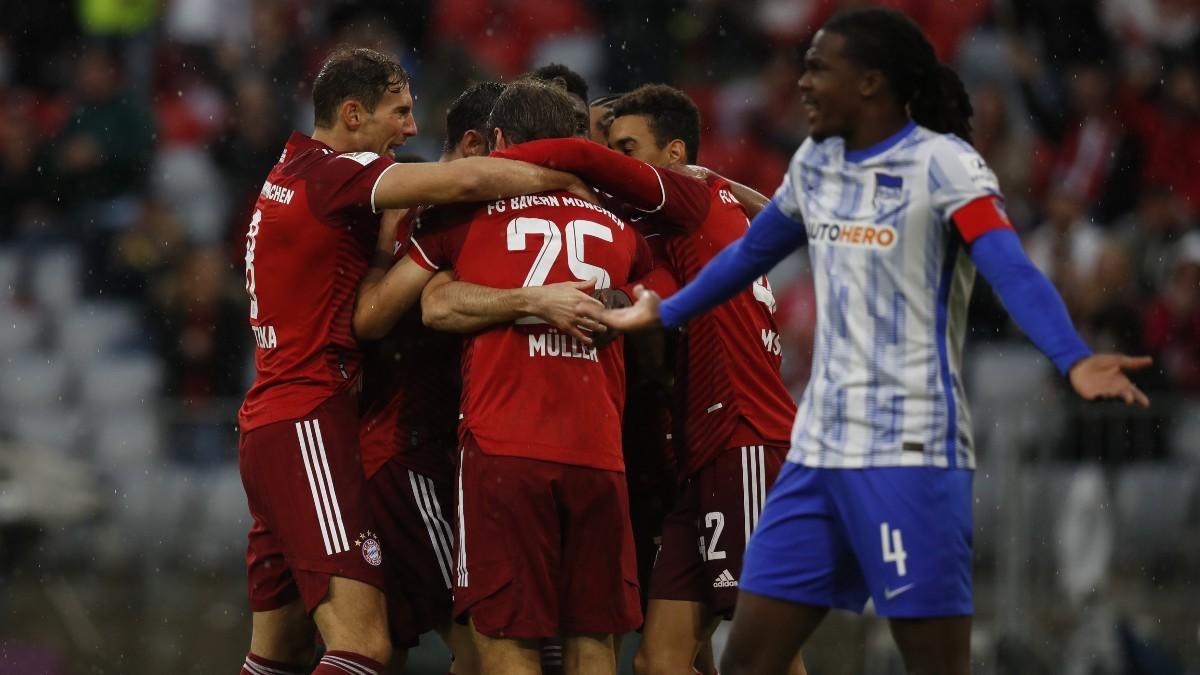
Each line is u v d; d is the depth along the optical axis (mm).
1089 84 44219
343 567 16938
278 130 44594
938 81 13844
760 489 17656
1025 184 42375
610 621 16859
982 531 30391
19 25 46688
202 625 33094
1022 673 28969
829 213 13664
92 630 32688
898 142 13508
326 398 17344
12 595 33031
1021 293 12750
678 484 18516
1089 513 30188
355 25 46031
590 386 16703
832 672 29750
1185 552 30641
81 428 35312
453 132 18703
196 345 39500
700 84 46062
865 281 13430
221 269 40344
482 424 16547
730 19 46781
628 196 17391
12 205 43312
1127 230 41750
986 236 13000
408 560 18375
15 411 37250
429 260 17031
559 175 17078
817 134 13828
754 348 17906
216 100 44938
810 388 14000
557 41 47125
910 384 13336
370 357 18422
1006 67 45375
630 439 19266
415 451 18438
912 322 13359
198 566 33906
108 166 43719
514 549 16422
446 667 26906
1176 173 43281
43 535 33344
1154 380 36312
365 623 16953
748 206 19328
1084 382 12297
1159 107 44281
